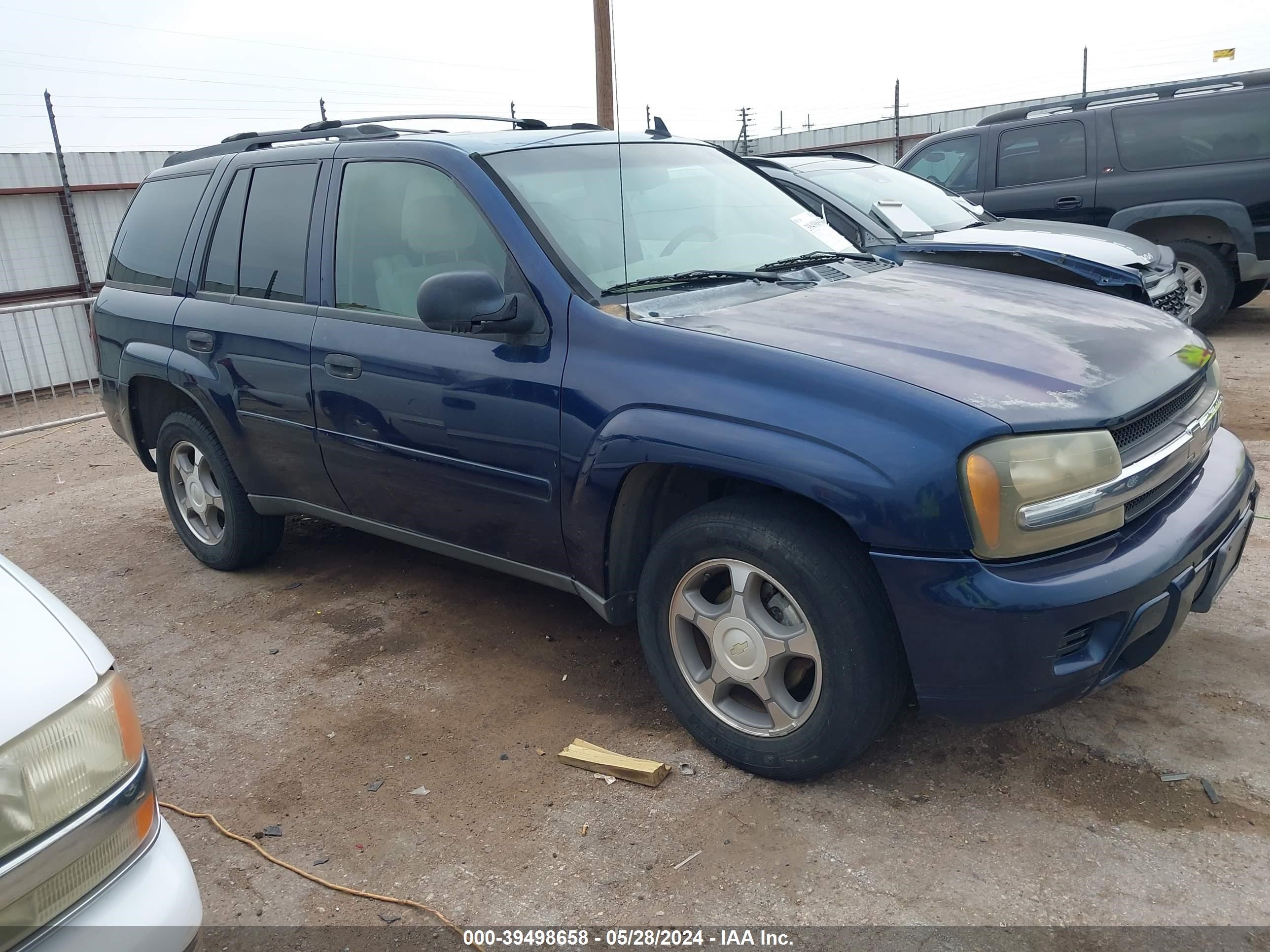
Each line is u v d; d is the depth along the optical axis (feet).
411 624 13.34
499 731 10.57
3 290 43.16
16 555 17.58
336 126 13.57
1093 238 21.58
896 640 8.48
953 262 20.15
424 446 11.18
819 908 7.68
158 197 15.61
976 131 30.96
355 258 12.07
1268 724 9.64
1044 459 7.75
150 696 11.94
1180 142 27.73
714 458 8.61
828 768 8.91
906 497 7.75
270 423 13.08
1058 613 7.67
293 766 10.20
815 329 9.24
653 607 9.70
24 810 5.19
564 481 9.91
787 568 8.48
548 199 10.96
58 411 31.22
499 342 10.36
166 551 17.10
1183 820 8.39
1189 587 8.53
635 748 10.07
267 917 8.03
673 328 9.27
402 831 9.00
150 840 5.89
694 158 13.33
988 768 9.31
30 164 43.73
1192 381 9.53
